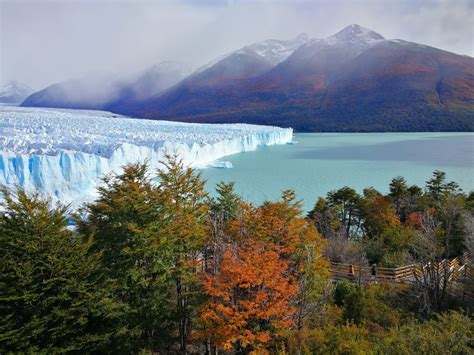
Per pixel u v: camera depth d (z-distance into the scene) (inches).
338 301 799.7
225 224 853.8
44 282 542.9
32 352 516.1
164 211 720.3
